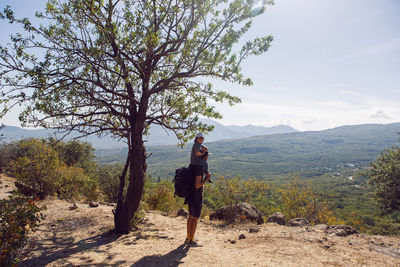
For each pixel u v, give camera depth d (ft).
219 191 25.95
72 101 16.52
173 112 18.61
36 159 31.60
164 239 16.07
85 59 16.01
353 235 15.96
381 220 60.85
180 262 11.46
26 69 14.48
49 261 11.31
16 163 31.17
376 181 61.67
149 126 19.90
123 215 17.51
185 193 13.85
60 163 36.37
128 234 17.31
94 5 15.34
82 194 49.90
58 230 17.79
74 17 16.39
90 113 16.47
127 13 16.66
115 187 54.39
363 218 147.95
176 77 19.38
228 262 11.48
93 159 85.92
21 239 9.96
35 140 33.04
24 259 11.40
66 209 25.52
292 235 16.38
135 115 18.22
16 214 10.32
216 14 20.07
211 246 14.58
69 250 13.21
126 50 16.17
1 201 10.49
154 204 40.34
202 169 13.79
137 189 17.54
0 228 9.80
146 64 18.02
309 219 39.17
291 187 41.24
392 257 11.62
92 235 17.03
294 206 39.93
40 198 31.30
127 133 17.66
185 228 20.25
